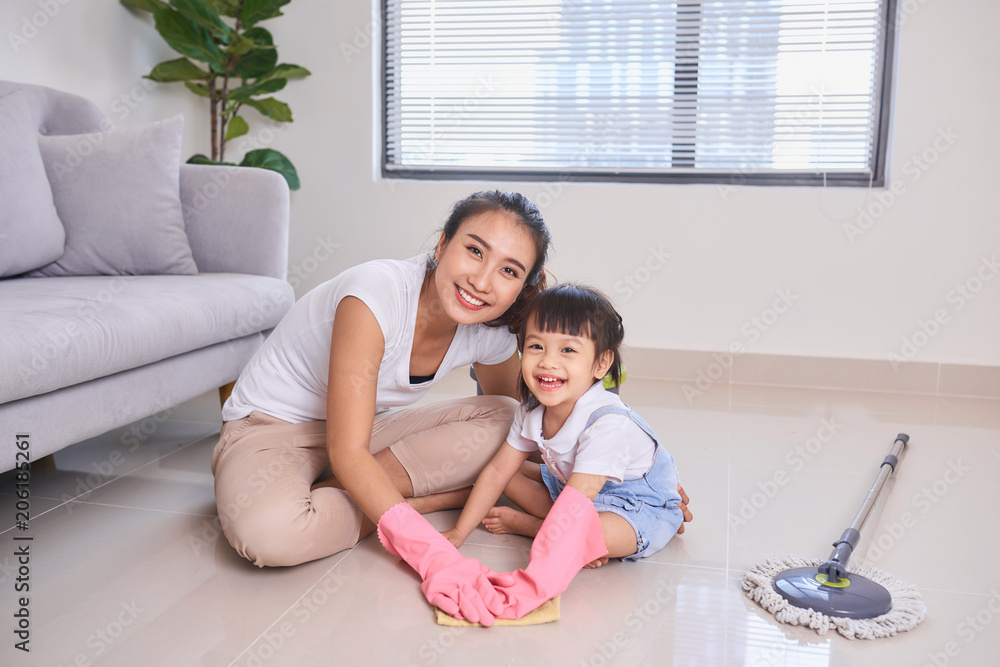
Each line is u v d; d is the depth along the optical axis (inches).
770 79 108.7
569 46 112.6
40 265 72.2
